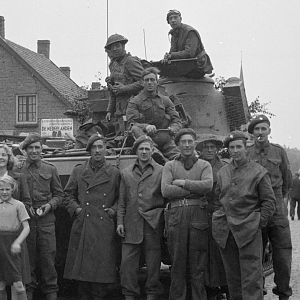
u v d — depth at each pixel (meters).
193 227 6.46
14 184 6.30
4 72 27.17
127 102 8.50
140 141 6.78
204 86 10.05
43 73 27.41
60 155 7.96
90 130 8.66
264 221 6.07
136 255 6.70
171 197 6.51
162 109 7.89
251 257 6.02
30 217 6.79
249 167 6.21
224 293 7.38
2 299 6.25
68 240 7.68
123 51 8.74
